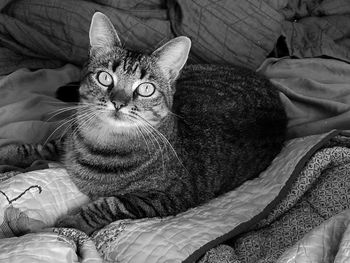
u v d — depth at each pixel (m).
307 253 0.38
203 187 0.53
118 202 0.49
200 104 0.58
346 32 0.75
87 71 0.51
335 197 0.49
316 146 0.53
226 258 0.43
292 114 0.64
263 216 0.48
